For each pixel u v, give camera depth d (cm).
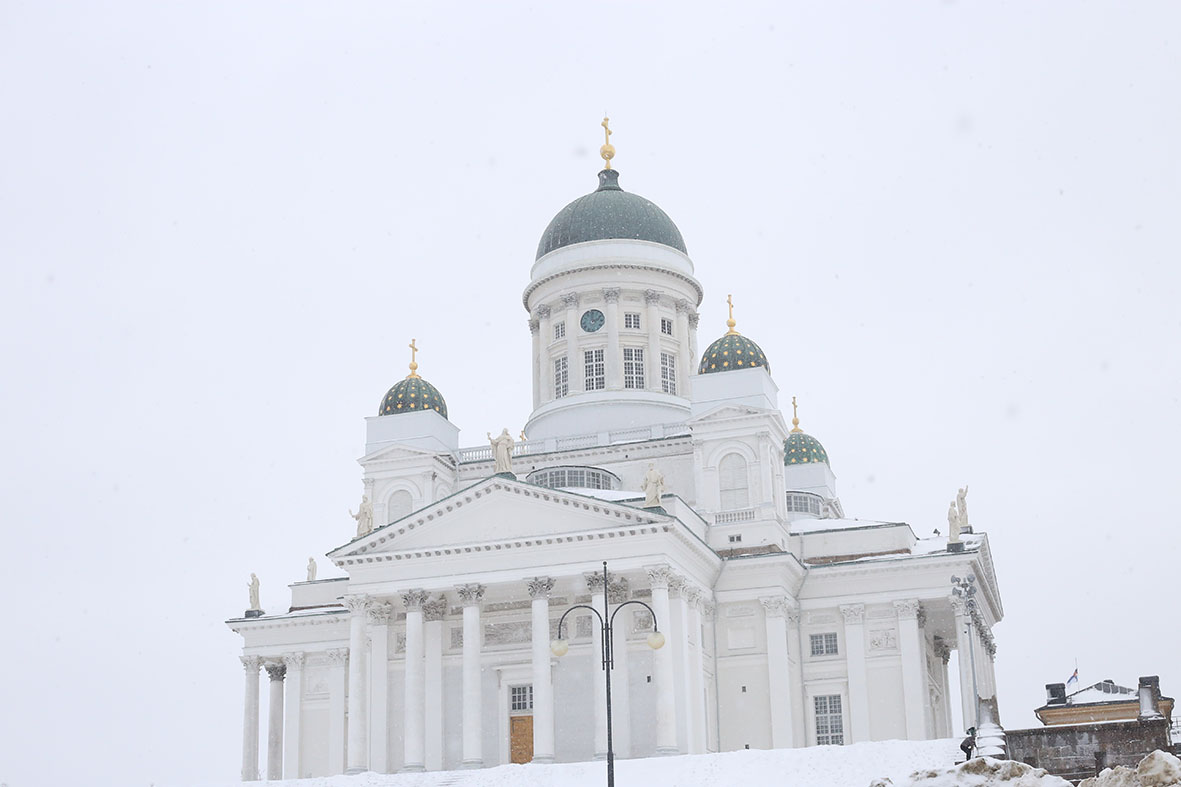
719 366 10825
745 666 10088
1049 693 11475
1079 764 6950
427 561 9700
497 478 9600
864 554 10625
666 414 11669
